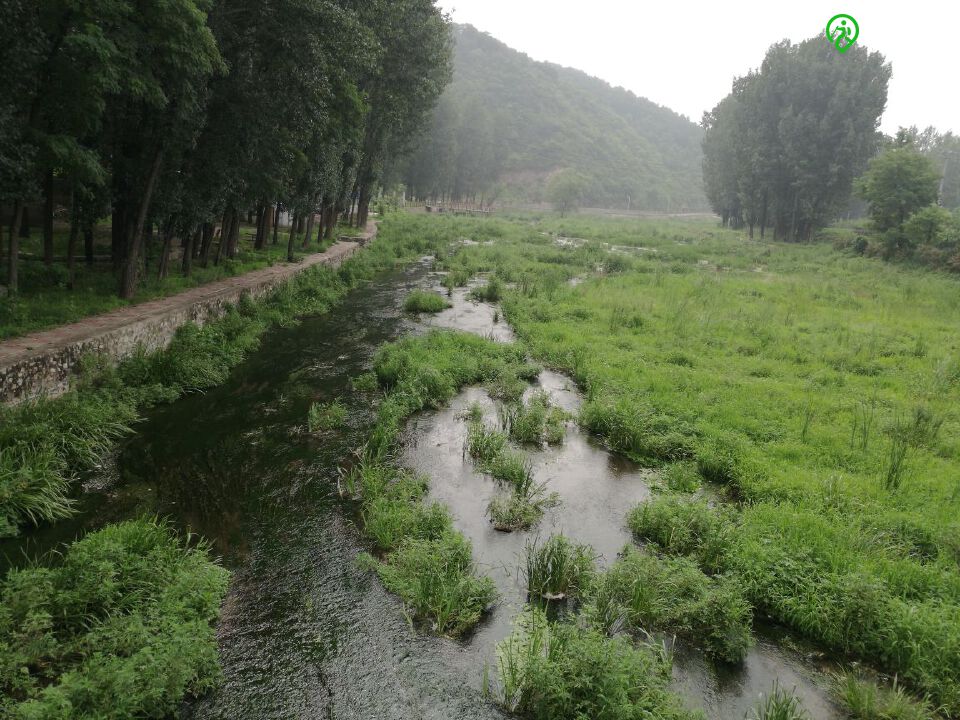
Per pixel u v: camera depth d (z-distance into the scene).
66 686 4.51
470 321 20.33
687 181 159.50
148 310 13.55
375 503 8.02
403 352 14.76
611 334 18.16
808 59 51.00
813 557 7.15
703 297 23.69
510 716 5.24
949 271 33.84
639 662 5.35
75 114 11.17
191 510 8.08
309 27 14.81
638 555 6.98
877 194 41.06
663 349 16.48
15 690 4.71
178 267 19.95
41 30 10.19
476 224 63.12
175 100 12.99
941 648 5.75
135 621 5.35
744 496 9.10
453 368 14.00
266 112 16.22
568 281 29.88
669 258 40.88
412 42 30.75
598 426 11.60
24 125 10.70
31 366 9.17
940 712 5.49
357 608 6.45
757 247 49.72
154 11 10.91
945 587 6.59
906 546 7.45
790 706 5.27
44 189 14.62
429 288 26.50
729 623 6.16
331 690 5.41
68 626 5.41
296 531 7.78
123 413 10.23
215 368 13.45
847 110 49.03
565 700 5.04
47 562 6.61
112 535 6.47
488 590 6.59
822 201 52.00
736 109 62.16
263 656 5.72
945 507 8.30
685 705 5.45
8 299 12.01
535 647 5.49
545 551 7.13
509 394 13.04
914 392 13.19
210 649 5.40
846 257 41.75
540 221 83.00
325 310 20.70
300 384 13.41
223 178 17.00
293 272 22.38
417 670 5.70
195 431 10.55
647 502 8.46
